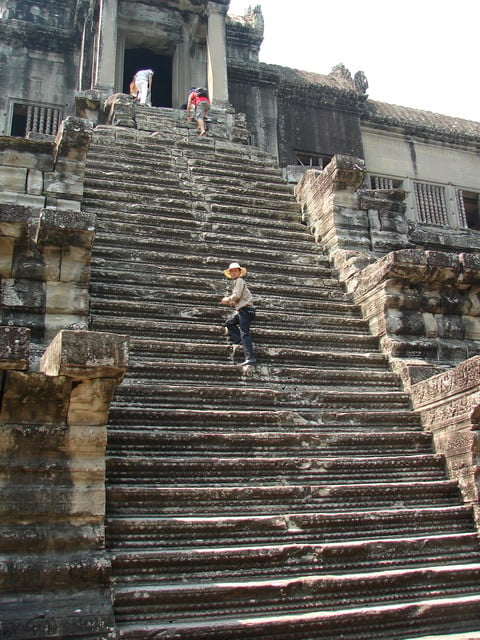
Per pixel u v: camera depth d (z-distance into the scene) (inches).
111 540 219.1
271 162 607.2
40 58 855.7
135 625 195.5
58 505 206.4
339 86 925.2
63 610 190.7
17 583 193.2
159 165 538.9
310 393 317.7
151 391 292.4
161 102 1007.6
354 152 913.5
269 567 225.8
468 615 225.1
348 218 467.2
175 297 373.4
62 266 323.9
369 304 390.9
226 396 303.6
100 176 491.2
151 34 861.8
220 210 490.9
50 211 319.0
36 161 407.8
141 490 237.9
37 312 315.3
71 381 209.3
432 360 362.3
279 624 202.1
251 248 450.9
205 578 216.5
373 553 239.8
